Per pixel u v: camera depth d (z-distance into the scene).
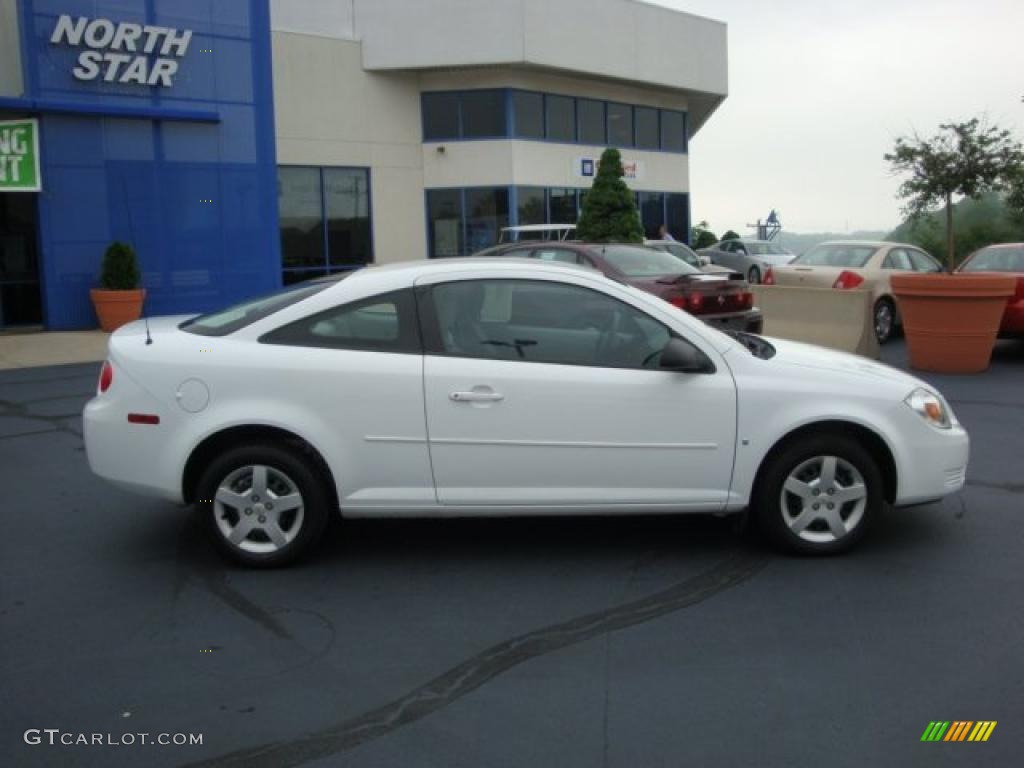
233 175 17.69
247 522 5.06
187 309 17.44
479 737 3.47
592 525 5.88
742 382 5.05
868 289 12.82
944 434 5.25
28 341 14.88
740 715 3.61
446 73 26.77
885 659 4.06
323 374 4.92
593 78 28.39
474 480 4.99
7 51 15.80
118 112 16.17
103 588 4.90
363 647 4.21
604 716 3.61
